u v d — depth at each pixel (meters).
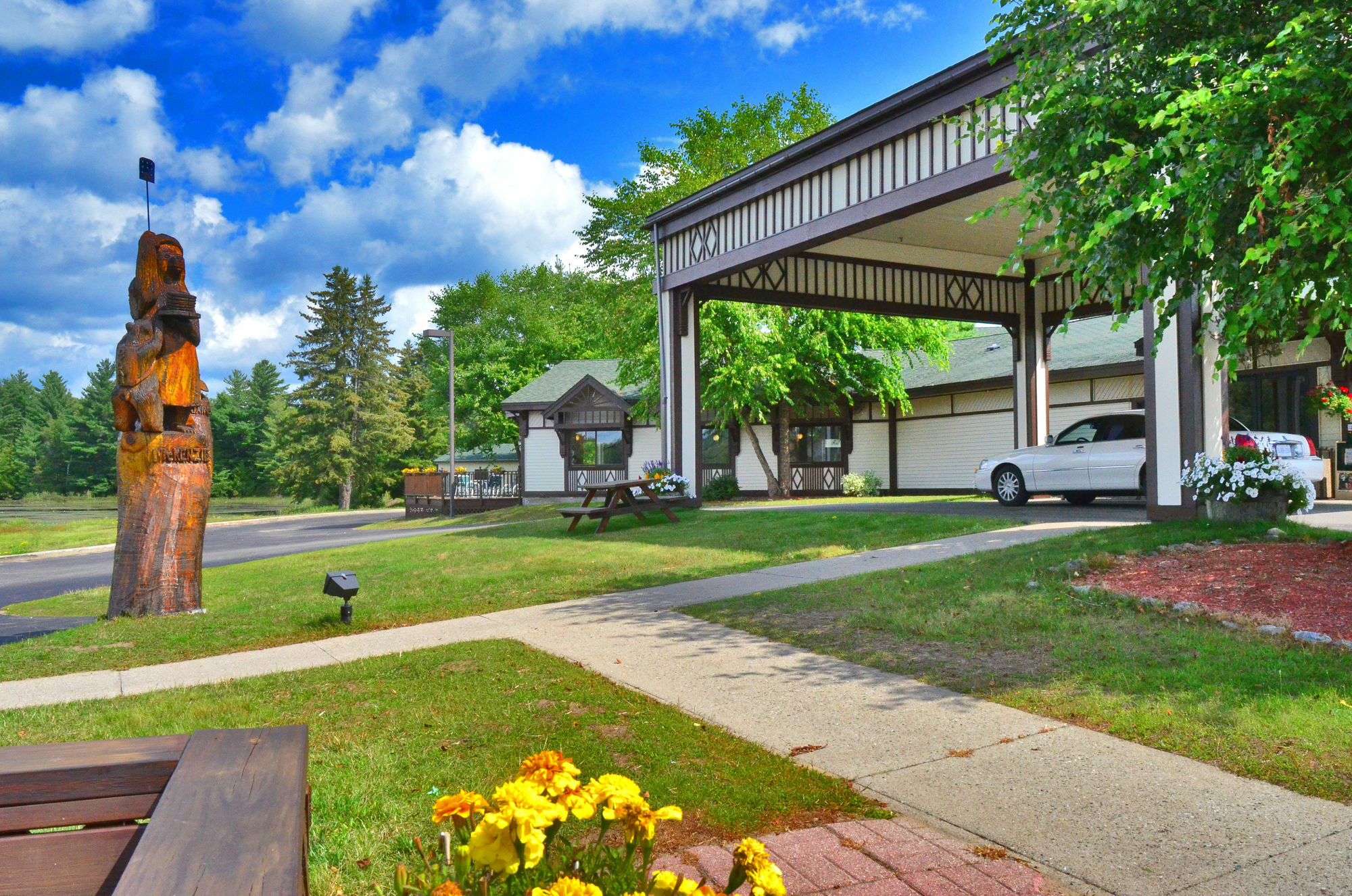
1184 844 3.31
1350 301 5.71
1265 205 6.15
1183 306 11.18
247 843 1.45
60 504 81.50
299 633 8.55
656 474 18.77
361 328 60.03
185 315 9.76
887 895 3.00
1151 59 7.50
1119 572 8.30
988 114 8.58
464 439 57.75
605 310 35.22
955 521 13.25
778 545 12.66
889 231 18.52
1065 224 7.71
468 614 9.31
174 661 7.56
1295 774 3.89
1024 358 23.09
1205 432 11.18
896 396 26.98
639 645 7.13
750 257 17.48
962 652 6.27
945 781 4.03
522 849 1.56
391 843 3.42
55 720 5.45
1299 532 9.09
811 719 5.00
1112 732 4.57
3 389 125.69
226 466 86.38
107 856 1.71
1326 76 5.59
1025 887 3.05
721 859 3.27
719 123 30.48
